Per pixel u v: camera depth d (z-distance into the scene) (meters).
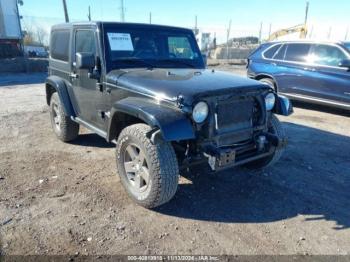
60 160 4.78
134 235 3.05
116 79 3.88
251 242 3.00
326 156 5.22
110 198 3.70
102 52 4.08
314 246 2.98
